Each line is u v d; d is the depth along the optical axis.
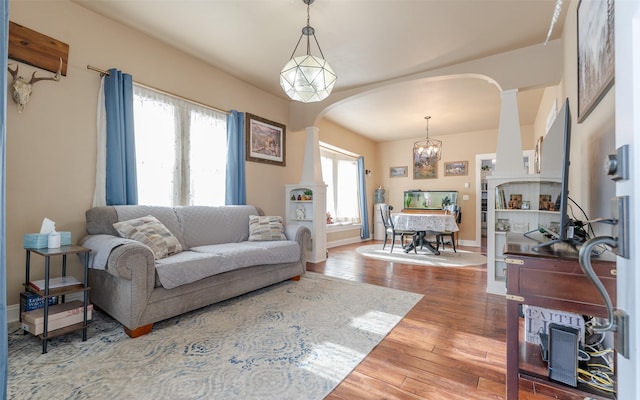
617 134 0.63
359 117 5.77
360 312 2.50
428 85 4.18
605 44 1.44
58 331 1.87
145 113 3.03
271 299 2.82
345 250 5.82
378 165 8.12
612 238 0.65
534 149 5.76
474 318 2.39
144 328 2.06
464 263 4.48
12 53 2.21
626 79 0.58
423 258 4.91
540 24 2.78
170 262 2.22
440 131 6.82
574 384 1.23
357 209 7.45
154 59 3.10
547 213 3.08
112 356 1.76
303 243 3.60
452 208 6.26
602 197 1.57
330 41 3.09
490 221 3.10
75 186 2.55
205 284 2.46
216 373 1.60
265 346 1.91
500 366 1.70
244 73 3.91
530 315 1.62
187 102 3.40
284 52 3.36
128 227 2.44
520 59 3.18
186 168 3.37
